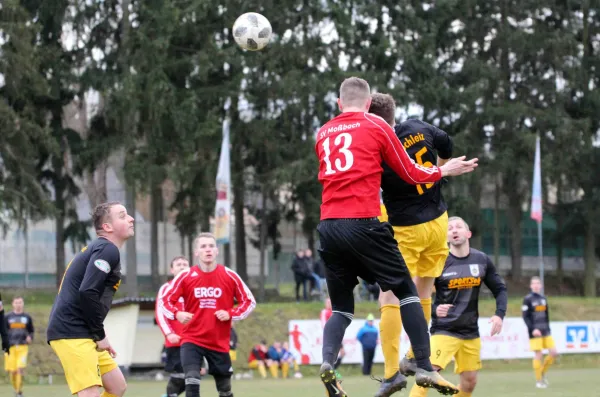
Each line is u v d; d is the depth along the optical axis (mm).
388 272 12492
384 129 12562
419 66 73500
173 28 65312
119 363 44219
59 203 68438
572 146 76375
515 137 76562
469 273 19859
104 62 68938
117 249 15203
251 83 70625
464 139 73438
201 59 66438
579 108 81062
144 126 66438
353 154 12484
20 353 35781
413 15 73625
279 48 69438
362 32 75312
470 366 20203
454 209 73812
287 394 32062
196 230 71188
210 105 68750
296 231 81250
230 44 70500
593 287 81375
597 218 80312
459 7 77875
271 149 69375
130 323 44750
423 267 14773
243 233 73875
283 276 84062
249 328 52094
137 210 80875
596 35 83000
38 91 62500
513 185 79250
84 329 15133
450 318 19922
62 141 67250
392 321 14758
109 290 15289
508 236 89562
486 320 52500
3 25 60688
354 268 12844
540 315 35812
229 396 20547
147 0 66250
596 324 55656
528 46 77938
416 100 74250
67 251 75125
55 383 44750
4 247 71000
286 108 69750
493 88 78250
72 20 68375
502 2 79625
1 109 60344
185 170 64500
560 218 83562
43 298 65312
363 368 46875
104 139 66938
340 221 12445
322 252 12812
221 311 20031
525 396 29250
